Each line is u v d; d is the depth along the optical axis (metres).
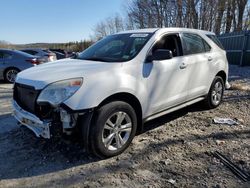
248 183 2.88
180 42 4.55
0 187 2.89
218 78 5.53
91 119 3.22
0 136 4.21
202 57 4.96
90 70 3.37
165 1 23.62
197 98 5.04
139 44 4.01
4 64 10.13
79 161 3.41
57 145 3.83
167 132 4.32
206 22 22.61
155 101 4.00
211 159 3.40
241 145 3.80
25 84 3.39
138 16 26.39
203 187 2.82
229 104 6.00
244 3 24.95
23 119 3.49
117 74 3.46
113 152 3.47
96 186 2.88
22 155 3.58
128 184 2.90
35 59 10.34
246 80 9.51
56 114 3.16
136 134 4.20
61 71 3.41
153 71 3.88
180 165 3.27
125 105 3.49
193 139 4.02
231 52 16.00
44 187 2.88
